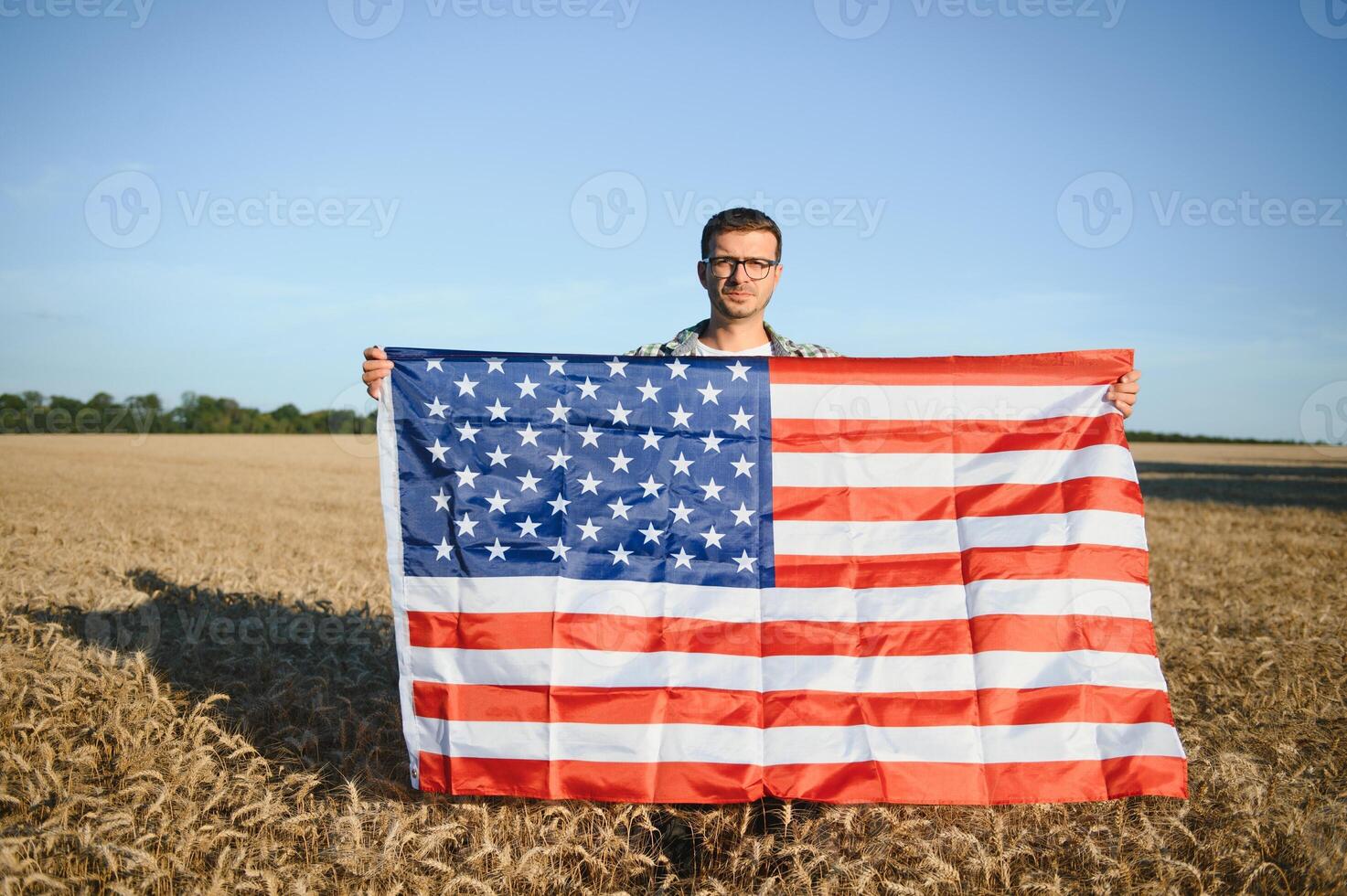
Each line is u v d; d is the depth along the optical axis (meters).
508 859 3.91
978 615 4.49
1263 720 5.86
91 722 5.10
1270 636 8.49
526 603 4.47
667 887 4.06
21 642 6.70
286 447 55.56
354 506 23.69
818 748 4.34
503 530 4.55
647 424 4.71
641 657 4.45
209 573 10.78
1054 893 3.82
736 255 4.70
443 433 4.64
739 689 4.42
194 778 4.40
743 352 5.03
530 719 4.39
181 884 3.87
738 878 4.13
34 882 3.66
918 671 4.43
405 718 4.47
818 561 4.59
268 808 4.19
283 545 15.20
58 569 10.57
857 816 4.39
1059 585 4.52
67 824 4.14
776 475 4.69
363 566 13.12
